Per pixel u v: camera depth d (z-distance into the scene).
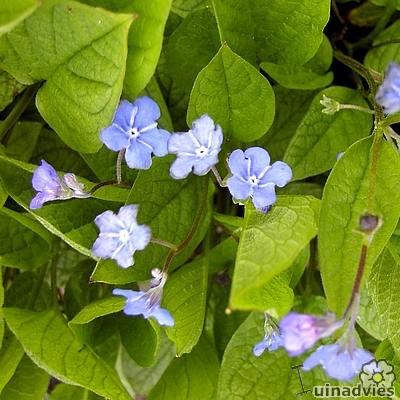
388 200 0.11
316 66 0.14
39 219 0.11
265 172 0.11
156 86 0.13
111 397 0.12
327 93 0.13
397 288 0.12
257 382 0.13
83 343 0.12
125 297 0.12
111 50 0.11
